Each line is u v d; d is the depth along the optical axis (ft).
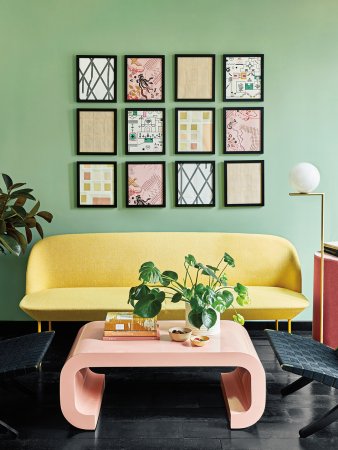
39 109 12.04
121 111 12.11
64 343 11.37
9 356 7.66
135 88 12.05
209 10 12.00
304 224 12.30
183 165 12.19
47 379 9.25
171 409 8.04
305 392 8.70
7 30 11.89
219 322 8.14
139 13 11.97
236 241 11.77
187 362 7.30
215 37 12.03
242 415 7.39
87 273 11.64
